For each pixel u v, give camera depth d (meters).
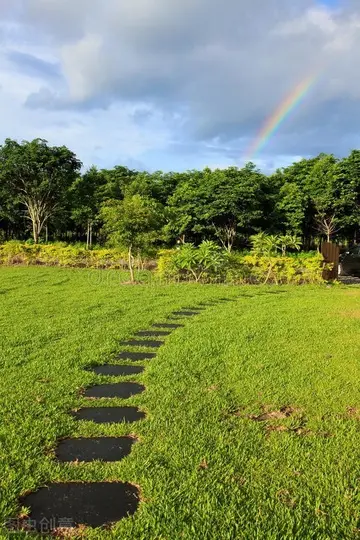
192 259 12.98
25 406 3.60
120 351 5.38
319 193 28.33
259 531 2.17
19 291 10.34
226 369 4.62
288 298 9.93
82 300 9.03
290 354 5.17
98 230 31.41
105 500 2.43
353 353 5.24
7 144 25.64
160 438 3.09
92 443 3.07
